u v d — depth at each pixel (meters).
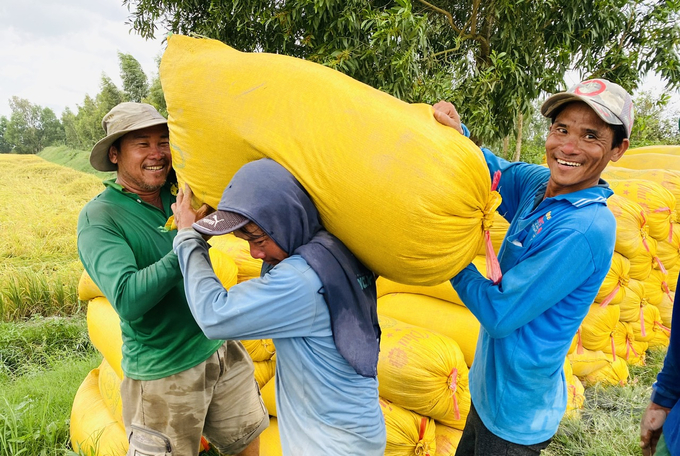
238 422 2.09
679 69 4.65
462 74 4.34
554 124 1.47
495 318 1.39
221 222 1.13
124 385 1.87
